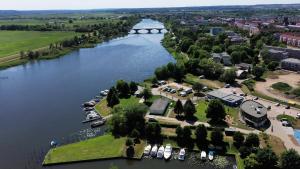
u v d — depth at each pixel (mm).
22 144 145125
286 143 133125
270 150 117812
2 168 125375
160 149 131125
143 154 130250
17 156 134500
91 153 131125
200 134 135750
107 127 157500
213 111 153875
